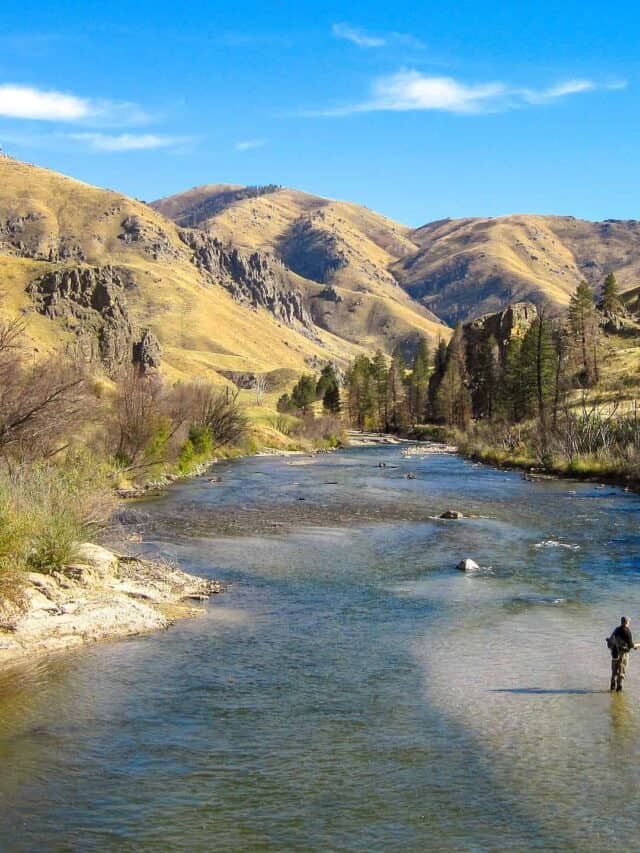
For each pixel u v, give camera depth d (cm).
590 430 7300
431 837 1110
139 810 1183
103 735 1446
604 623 2167
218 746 1404
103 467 4606
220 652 1928
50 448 4216
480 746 1403
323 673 1784
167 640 2019
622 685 1702
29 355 3972
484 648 1962
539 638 2041
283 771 1308
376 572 2834
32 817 1161
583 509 4422
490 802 1207
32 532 2303
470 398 14650
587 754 1370
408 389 18212
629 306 18462
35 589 2142
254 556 3097
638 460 5906
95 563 2495
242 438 9788
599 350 13700
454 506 4550
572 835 1112
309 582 2680
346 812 1178
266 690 1677
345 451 10819
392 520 4025
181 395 8181
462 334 17825
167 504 4547
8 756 1357
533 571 2839
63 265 19275
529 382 11038
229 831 1126
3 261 19112
